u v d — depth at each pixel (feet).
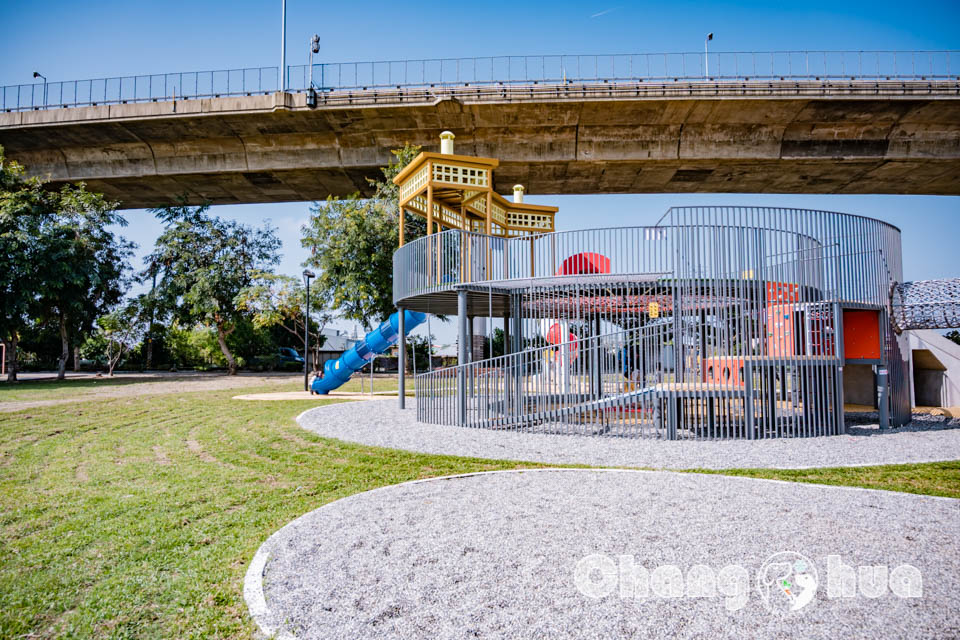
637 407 33.94
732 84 94.89
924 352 49.03
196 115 103.50
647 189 120.57
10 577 12.79
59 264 96.12
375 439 32.91
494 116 101.71
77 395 68.49
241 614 10.72
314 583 11.98
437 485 20.90
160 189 123.65
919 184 115.14
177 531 15.93
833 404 33.68
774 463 25.02
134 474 23.72
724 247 33.63
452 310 56.70
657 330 33.30
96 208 111.75
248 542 14.90
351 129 106.73
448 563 13.00
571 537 14.76
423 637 9.62
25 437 34.55
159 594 11.75
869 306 35.88
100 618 10.71
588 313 44.34
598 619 10.24
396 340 71.77
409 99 100.07
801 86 94.07
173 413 48.06
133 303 122.62
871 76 95.55
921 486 20.66
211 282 122.62
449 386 40.04
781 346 33.81
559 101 97.19
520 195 63.98
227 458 27.37
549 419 35.81
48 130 108.68
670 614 10.44
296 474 23.61
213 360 153.48
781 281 33.68
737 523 15.88
